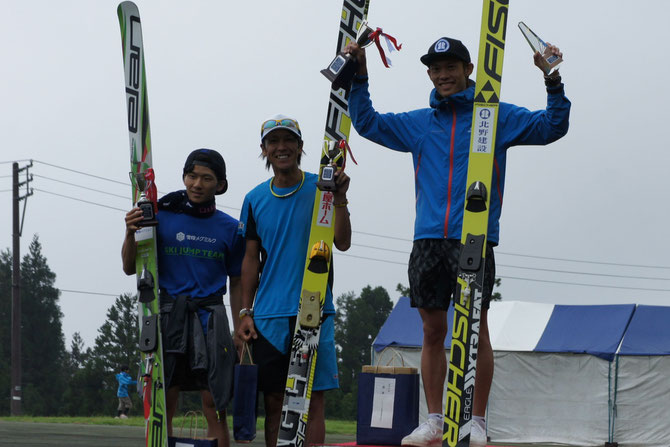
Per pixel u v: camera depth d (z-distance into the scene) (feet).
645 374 58.34
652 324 60.34
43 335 200.64
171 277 16.96
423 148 16.33
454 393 14.67
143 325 16.79
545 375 61.46
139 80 18.13
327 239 16.61
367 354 220.84
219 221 17.26
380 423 17.20
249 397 16.22
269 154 16.90
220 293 16.98
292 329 16.70
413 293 16.20
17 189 96.84
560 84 15.21
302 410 16.12
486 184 14.94
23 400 183.73
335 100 17.16
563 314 64.13
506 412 62.34
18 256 96.22
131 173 17.72
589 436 59.31
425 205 16.11
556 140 15.60
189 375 17.03
